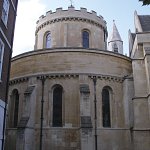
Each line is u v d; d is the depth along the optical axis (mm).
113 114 24422
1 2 16672
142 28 30734
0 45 17562
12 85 27188
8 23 19297
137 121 24000
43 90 23969
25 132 21531
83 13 33750
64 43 32375
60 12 33719
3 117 17969
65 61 24594
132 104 24828
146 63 25266
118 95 25125
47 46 34062
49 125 23047
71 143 22141
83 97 22141
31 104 23094
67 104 23297
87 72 24297
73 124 22688
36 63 25234
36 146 22594
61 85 23938
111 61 25750
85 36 33656
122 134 23875
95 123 23047
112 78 25109
